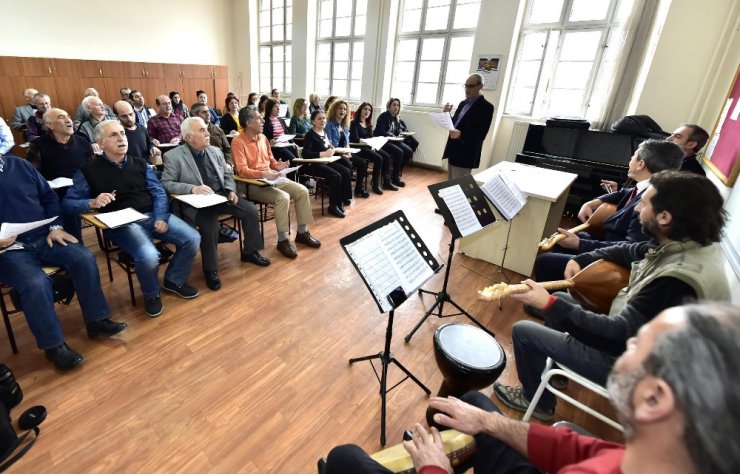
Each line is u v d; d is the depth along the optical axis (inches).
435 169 236.5
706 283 36.1
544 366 54.1
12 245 61.7
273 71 316.5
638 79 153.7
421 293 93.7
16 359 63.9
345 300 88.9
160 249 85.9
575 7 175.9
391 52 235.6
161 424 53.8
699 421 13.7
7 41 206.4
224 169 101.7
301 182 171.6
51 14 218.8
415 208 158.2
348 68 265.3
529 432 30.1
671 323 16.0
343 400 60.4
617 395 17.1
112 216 72.6
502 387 62.2
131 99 200.2
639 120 135.9
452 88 223.8
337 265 105.8
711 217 38.4
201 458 49.4
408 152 204.2
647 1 144.5
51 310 61.2
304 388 62.2
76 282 66.4
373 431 55.3
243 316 80.7
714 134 101.9
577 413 61.3
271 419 56.0
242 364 66.7
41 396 56.9
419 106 238.5
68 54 229.8
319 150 145.0
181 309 81.7
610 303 53.8
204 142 92.8
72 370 62.4
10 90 206.7
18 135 202.5
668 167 66.1
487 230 108.3
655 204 41.0
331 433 54.5
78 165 100.5
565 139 152.0
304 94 287.3
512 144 195.0
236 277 96.8
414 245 53.4
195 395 59.2
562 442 28.6
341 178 145.8
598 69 175.3
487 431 31.8
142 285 76.0
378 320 82.0
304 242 117.5
